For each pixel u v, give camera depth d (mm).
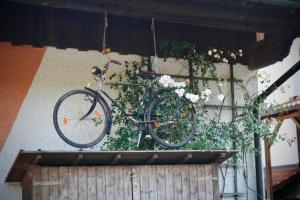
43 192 6730
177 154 7391
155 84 8555
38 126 8164
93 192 7016
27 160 6605
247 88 9906
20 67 8195
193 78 9367
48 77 8352
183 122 8414
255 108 9672
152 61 9078
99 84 7809
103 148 8234
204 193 7711
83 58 8641
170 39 9219
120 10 7430
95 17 8656
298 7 7555
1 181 7758
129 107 8734
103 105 7789
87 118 8156
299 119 11992
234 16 7859
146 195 7328
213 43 9578
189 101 8516
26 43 8125
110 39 8750
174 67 9312
